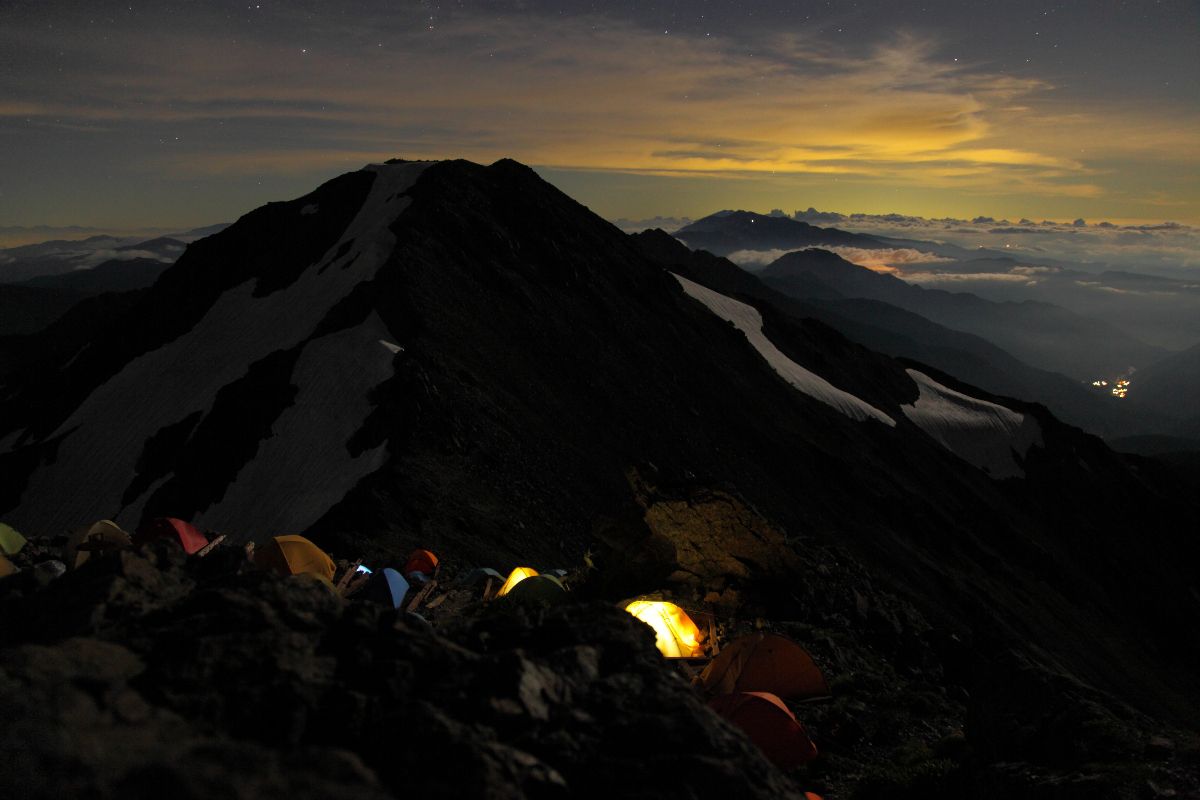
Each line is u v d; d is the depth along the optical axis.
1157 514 126.25
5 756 4.02
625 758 5.78
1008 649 15.22
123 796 3.79
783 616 24.02
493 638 7.74
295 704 5.46
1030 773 11.71
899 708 18.58
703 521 25.44
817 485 84.19
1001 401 150.75
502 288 85.50
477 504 49.06
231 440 57.66
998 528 101.56
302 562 24.88
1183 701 77.94
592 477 61.22
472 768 5.09
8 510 62.16
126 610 6.80
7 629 6.67
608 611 8.36
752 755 6.02
